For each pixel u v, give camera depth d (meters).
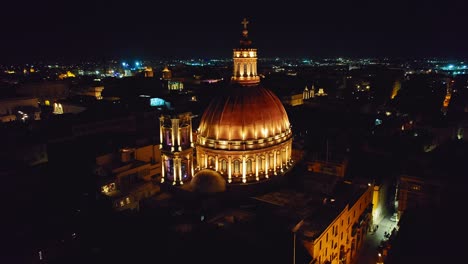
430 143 109.00
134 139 92.56
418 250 44.78
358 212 71.44
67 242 55.06
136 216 61.84
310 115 138.38
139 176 81.25
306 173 77.06
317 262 53.25
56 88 195.88
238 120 67.31
